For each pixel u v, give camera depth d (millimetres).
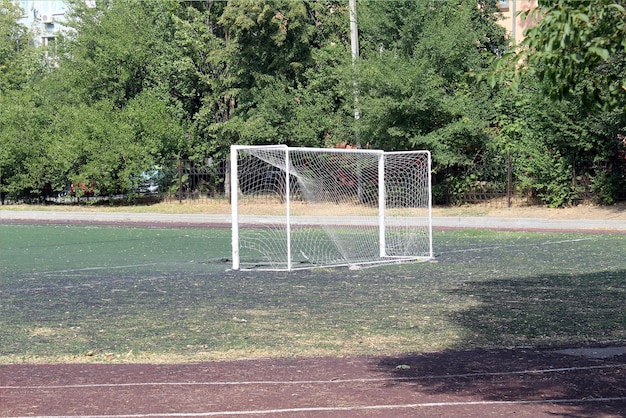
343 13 38375
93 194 44344
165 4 42938
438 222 30656
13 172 44594
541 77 6902
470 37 33938
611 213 30500
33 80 53250
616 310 12703
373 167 24906
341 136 37375
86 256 22281
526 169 32906
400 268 19156
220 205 38938
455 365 9242
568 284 15578
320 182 24750
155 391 8086
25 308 13789
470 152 35188
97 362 9641
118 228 32031
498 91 35000
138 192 42156
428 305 13578
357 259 20922
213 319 12547
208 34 39844
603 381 8391
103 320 12562
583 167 32344
